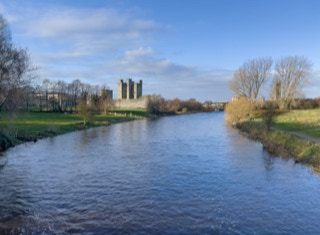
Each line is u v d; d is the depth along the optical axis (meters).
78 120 67.19
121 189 18.02
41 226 12.69
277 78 76.25
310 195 17.02
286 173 21.86
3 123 39.56
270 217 13.91
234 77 80.81
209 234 12.12
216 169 23.25
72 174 21.50
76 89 120.62
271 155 29.05
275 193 17.36
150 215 14.02
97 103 94.75
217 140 40.50
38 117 72.50
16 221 13.18
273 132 39.12
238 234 12.14
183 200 16.12
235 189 18.12
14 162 25.47
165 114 120.31
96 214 14.09
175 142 38.50
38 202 15.64
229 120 74.06
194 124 70.94
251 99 76.56
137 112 114.62
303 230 12.59
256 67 78.31
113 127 61.47
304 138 32.03
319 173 21.70
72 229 12.44
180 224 13.05
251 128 50.50
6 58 31.72
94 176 20.98
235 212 14.48
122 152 30.81
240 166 24.27
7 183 19.08
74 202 15.67
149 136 45.28
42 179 20.09
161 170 22.91
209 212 14.46
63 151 31.09
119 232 12.22
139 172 22.22
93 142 38.12
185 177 20.86
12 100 33.41
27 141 37.06
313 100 85.69
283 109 70.69
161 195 16.92
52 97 111.00
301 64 73.94
